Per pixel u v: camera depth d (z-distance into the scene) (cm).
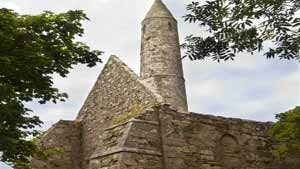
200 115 1413
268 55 789
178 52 2712
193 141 1358
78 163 1723
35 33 1095
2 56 1041
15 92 1052
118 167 1198
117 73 1697
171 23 2797
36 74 1103
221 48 812
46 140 1678
